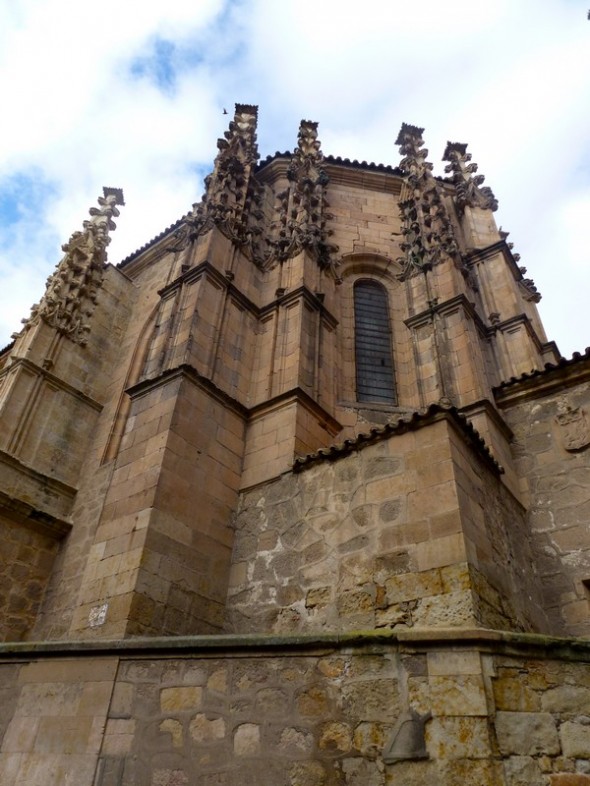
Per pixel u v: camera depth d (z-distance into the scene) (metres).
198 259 16.66
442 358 14.98
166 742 6.62
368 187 23.91
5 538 14.61
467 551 8.05
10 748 7.21
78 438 18.05
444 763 5.70
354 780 5.93
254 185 21.91
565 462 11.90
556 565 10.86
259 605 10.27
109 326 21.48
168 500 10.88
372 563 8.95
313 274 17.92
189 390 12.64
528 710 5.99
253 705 6.64
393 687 6.30
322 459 11.06
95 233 22.77
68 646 7.67
